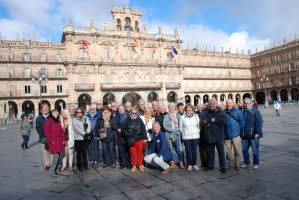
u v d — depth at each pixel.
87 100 67.81
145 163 12.84
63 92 64.44
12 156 16.48
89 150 13.05
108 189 9.31
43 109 13.55
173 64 74.25
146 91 70.38
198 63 84.25
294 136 18.08
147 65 71.12
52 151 11.70
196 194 8.35
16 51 61.28
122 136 12.03
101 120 12.63
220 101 88.62
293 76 82.75
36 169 12.78
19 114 60.53
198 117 11.51
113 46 68.12
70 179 10.84
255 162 10.80
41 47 63.03
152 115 13.66
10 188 9.83
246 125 10.95
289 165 10.97
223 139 10.74
